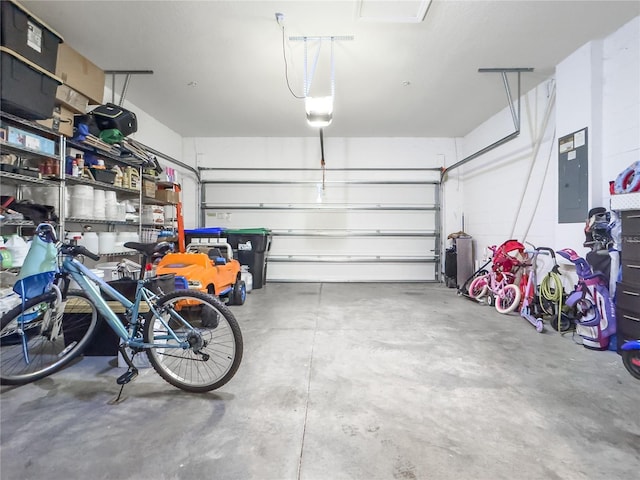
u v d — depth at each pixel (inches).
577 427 61.3
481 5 100.8
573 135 127.8
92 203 129.4
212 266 132.6
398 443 56.7
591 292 104.1
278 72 145.0
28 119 99.3
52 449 54.6
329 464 51.6
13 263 96.3
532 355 97.3
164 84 156.9
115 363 89.3
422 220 246.1
